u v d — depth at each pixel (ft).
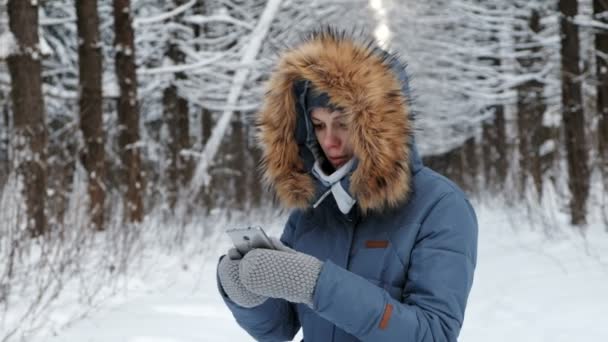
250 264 5.25
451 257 5.65
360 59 5.83
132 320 19.11
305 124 6.40
